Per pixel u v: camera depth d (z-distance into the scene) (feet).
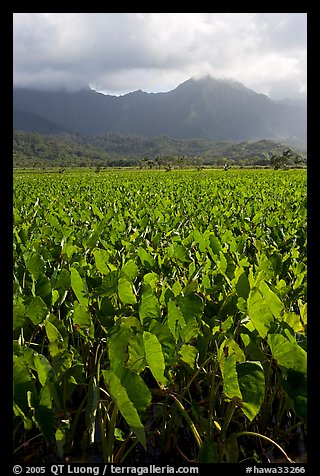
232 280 11.43
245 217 26.61
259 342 9.90
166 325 8.89
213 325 10.09
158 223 23.22
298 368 7.54
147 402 7.39
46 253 15.75
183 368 10.46
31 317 10.10
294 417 10.91
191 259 15.44
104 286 11.19
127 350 8.81
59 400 8.29
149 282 12.23
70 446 9.41
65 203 40.91
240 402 7.80
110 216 26.76
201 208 31.96
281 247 17.98
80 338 12.18
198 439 8.52
